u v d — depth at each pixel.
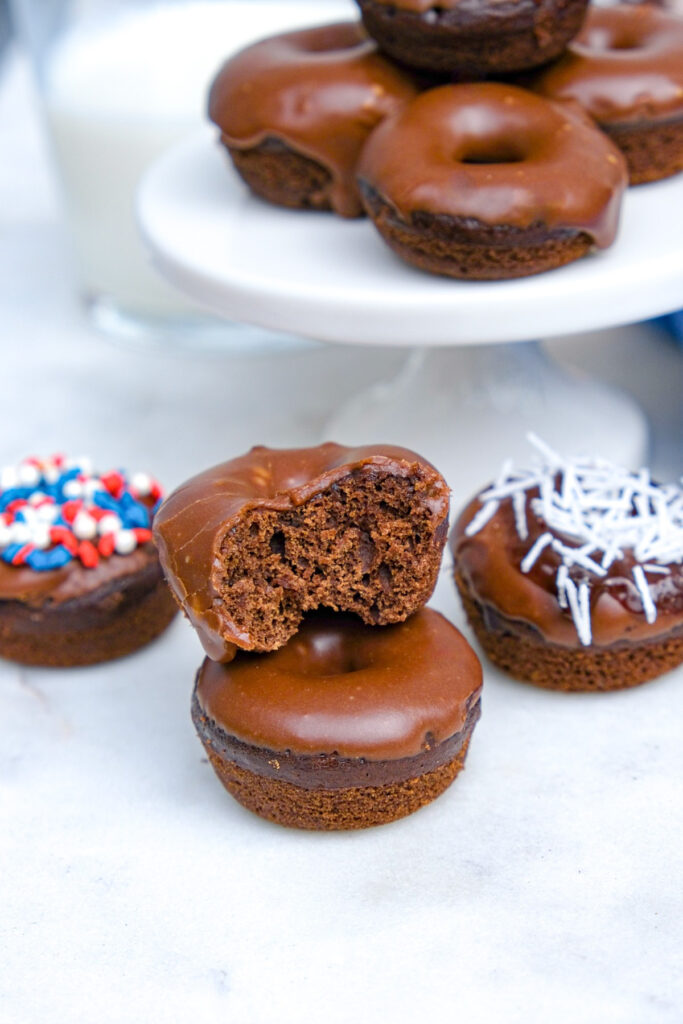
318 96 0.66
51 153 0.81
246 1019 0.53
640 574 0.60
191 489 0.58
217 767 0.58
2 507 0.65
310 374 0.80
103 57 0.79
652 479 0.68
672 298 0.63
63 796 0.59
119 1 0.81
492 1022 0.53
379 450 0.58
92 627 0.63
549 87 0.66
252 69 0.67
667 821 0.58
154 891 0.56
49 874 0.57
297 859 0.57
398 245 0.64
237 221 0.68
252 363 0.82
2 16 1.27
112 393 0.80
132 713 0.62
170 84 0.78
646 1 0.76
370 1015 0.53
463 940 0.55
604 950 0.54
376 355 0.82
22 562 0.63
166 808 0.59
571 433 0.71
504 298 0.62
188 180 0.72
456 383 0.73
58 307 0.87
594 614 0.60
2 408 0.79
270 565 0.58
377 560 0.58
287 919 0.56
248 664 0.58
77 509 0.64
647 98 0.66
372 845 0.57
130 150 0.78
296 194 0.68
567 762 0.59
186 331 0.83
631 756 0.60
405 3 0.64
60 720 0.62
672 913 0.55
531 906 0.56
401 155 0.63
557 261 0.63
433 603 0.65
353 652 0.59
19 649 0.64
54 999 0.54
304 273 0.64
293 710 0.56
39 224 0.96
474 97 0.64
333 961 0.54
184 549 0.57
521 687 0.62
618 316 0.63
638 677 0.61
